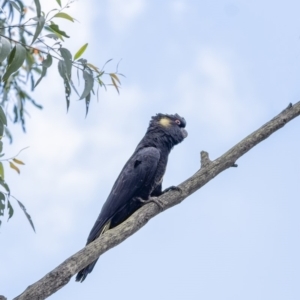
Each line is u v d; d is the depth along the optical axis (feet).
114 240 33.53
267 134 37.88
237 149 37.63
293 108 38.78
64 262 30.71
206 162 37.73
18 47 32.14
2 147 34.47
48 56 33.83
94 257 32.17
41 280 29.27
